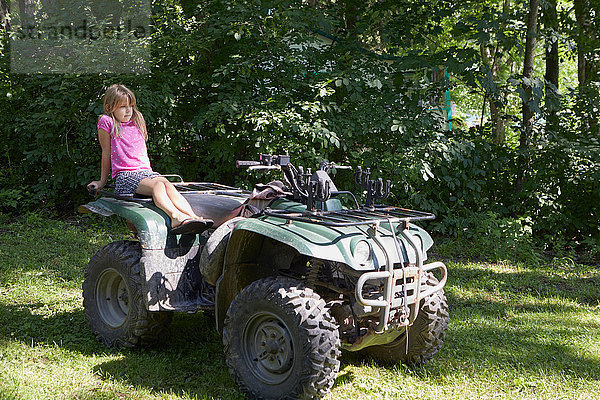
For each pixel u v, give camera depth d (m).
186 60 8.77
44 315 4.99
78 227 8.43
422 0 9.41
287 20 8.16
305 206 4.04
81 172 8.54
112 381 3.79
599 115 9.27
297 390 3.38
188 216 4.12
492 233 8.30
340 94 8.80
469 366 4.30
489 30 8.73
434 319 3.99
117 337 4.35
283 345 3.53
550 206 8.93
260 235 3.95
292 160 8.12
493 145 9.34
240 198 4.81
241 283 3.99
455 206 8.98
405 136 8.43
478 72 8.45
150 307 4.01
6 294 5.48
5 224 8.42
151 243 4.08
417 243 3.76
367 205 4.01
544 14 10.12
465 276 7.16
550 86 8.97
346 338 3.80
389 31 9.27
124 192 4.43
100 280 4.52
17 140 9.07
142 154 4.55
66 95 8.15
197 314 5.20
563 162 8.91
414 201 8.69
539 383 4.03
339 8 9.59
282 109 8.07
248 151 8.75
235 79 8.34
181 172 9.10
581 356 4.61
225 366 4.12
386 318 3.47
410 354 4.15
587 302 6.37
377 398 3.72
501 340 4.93
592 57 10.13
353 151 8.63
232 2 8.05
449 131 9.12
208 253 3.93
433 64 8.70
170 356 4.28
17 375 3.73
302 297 3.46
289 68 8.45
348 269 3.64
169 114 8.69
